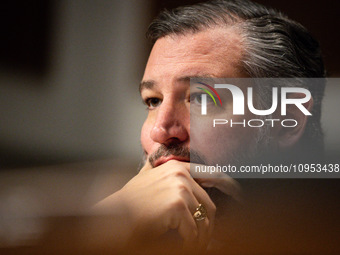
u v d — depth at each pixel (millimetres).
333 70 9367
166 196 3025
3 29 10445
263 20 4035
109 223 3148
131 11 10555
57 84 11016
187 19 3947
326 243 3559
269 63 3934
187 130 3703
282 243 3539
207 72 3736
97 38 10930
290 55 4086
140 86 4117
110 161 8992
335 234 3801
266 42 3965
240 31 3926
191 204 3039
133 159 9234
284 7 9195
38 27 10789
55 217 3645
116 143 10703
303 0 9172
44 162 9891
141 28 10609
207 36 3867
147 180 3285
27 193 6430
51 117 10820
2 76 10602
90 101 10992
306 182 4500
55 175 7953
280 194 4227
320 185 4551
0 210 4902
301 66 4254
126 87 10953
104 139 10766
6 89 10555
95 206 3297
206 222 3043
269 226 3879
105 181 7348
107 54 10953
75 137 10734
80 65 10953
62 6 10883
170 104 3711
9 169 9148
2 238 3420
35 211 4281
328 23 9289
